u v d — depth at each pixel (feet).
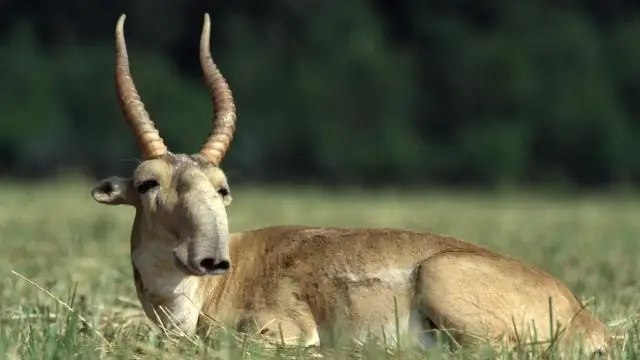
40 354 47.52
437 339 50.42
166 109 292.81
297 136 308.60
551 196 256.93
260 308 53.11
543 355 49.16
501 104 324.39
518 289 51.21
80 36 330.13
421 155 313.94
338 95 315.58
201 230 49.39
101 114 294.46
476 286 50.96
